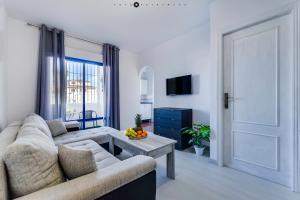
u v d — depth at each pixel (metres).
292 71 1.74
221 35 2.35
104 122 4.27
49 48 3.28
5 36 2.64
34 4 2.50
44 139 1.32
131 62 4.95
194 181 1.99
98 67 4.50
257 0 1.96
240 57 2.20
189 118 3.42
